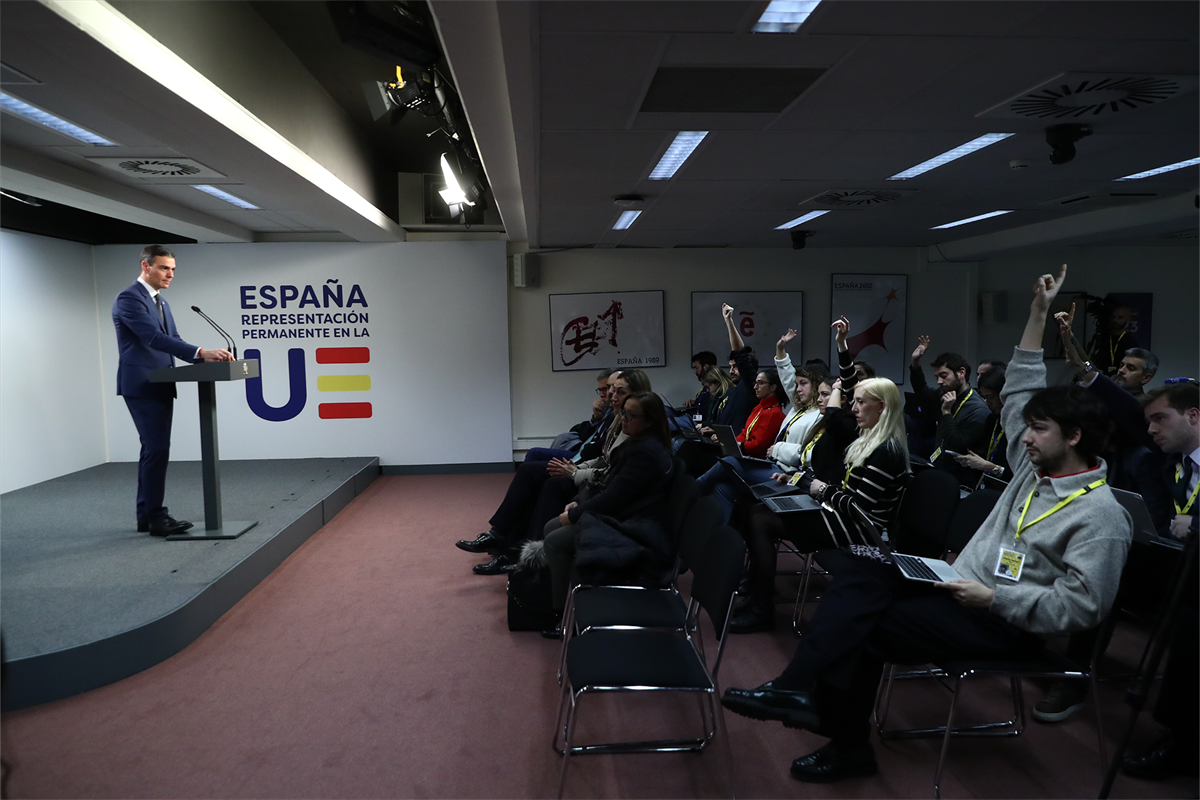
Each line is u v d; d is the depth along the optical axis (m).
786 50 2.80
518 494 4.69
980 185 5.28
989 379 4.39
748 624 3.70
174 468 7.62
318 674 3.33
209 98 3.73
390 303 8.08
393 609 4.16
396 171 8.29
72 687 3.13
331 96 6.03
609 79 3.09
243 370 4.80
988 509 2.88
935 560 2.50
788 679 2.29
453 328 8.15
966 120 3.67
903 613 2.30
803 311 8.75
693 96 3.30
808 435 4.15
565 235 7.51
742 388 5.62
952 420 4.75
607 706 3.01
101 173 5.03
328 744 2.74
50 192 5.04
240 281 7.89
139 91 3.36
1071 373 9.11
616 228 7.09
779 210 6.17
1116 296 9.09
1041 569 2.23
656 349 8.66
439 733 2.81
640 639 2.58
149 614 3.49
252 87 4.46
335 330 8.04
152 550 4.57
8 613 3.50
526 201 5.73
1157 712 2.39
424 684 3.23
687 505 3.15
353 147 6.66
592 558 3.10
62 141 4.30
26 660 3.02
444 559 5.12
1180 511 2.86
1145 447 3.01
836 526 3.24
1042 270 9.08
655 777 2.51
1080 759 2.55
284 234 7.94
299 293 7.96
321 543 5.54
